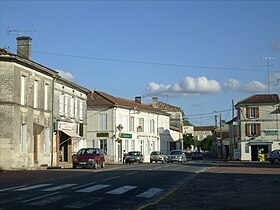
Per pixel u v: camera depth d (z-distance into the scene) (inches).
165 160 2197.3
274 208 460.8
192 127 5334.6
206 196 574.6
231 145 2938.0
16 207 457.1
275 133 2438.5
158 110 2842.0
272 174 1046.4
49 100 1471.5
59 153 1599.4
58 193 590.6
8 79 1219.2
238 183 780.6
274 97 2504.9
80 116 1797.5
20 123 1256.8
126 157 1974.7
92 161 1311.5
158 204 493.7
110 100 2217.0
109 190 633.0
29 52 1457.9
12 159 1206.3
